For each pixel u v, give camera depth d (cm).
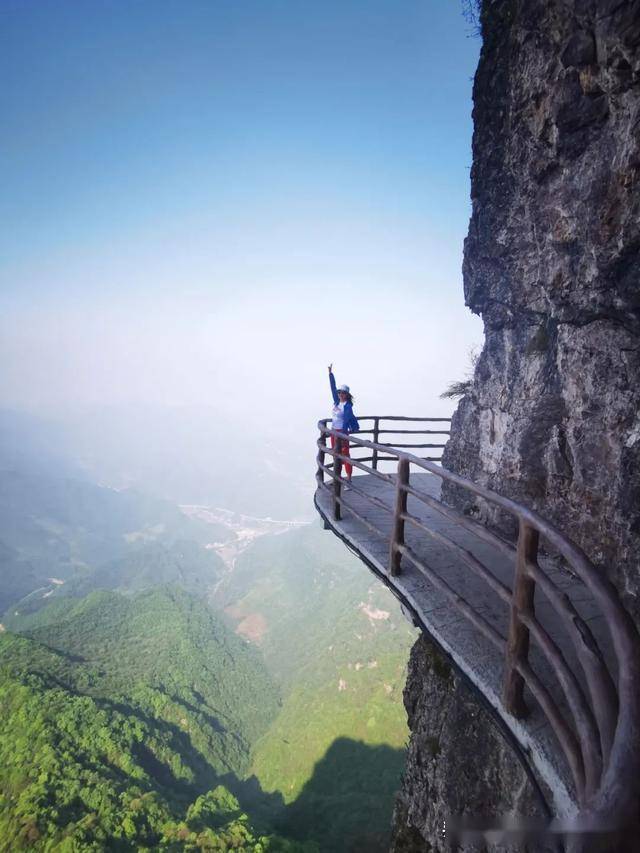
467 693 545
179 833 5759
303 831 6875
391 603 13850
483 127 645
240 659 14225
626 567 424
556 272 516
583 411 504
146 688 10944
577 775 196
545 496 566
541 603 453
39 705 8869
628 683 143
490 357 731
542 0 461
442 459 873
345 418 876
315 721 9644
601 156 421
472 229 722
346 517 714
